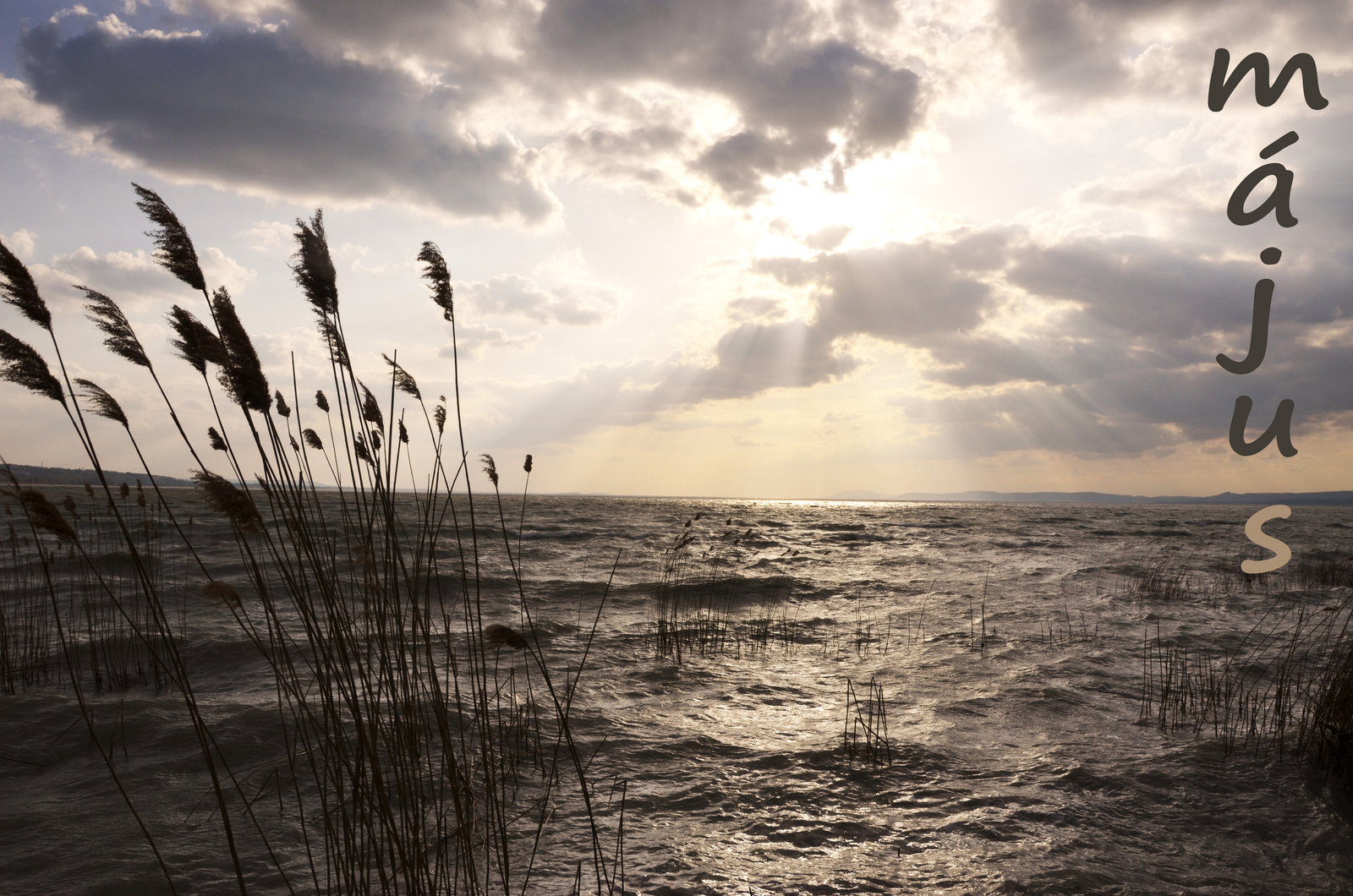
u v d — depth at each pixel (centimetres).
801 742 572
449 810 417
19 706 584
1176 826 434
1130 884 369
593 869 372
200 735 246
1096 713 655
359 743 294
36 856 367
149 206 255
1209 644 930
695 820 435
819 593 1388
